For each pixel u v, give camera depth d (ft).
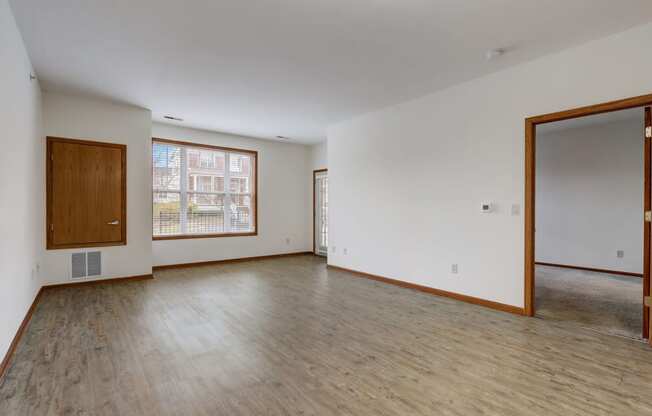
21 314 10.02
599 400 6.53
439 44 10.34
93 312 11.89
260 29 9.47
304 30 9.52
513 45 10.39
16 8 8.41
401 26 9.29
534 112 11.39
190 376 7.45
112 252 16.26
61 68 12.14
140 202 16.99
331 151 20.56
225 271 19.65
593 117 18.34
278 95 15.03
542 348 8.93
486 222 12.71
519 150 11.77
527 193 11.51
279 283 16.62
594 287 15.79
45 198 14.55
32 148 12.03
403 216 16.01
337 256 20.15
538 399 6.56
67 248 15.14
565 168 21.30
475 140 13.08
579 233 20.70
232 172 23.07
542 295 14.28
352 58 11.31
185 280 17.16
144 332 10.04
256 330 10.27
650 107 9.40
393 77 12.94
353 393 6.78
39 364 7.97
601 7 8.36
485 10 8.52
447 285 14.05
